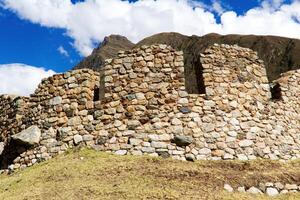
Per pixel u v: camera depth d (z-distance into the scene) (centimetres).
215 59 1733
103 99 1678
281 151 1672
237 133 1623
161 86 1662
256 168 1469
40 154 1655
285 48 9475
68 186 1244
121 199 1113
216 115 1631
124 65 1711
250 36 10562
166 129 1591
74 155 1554
